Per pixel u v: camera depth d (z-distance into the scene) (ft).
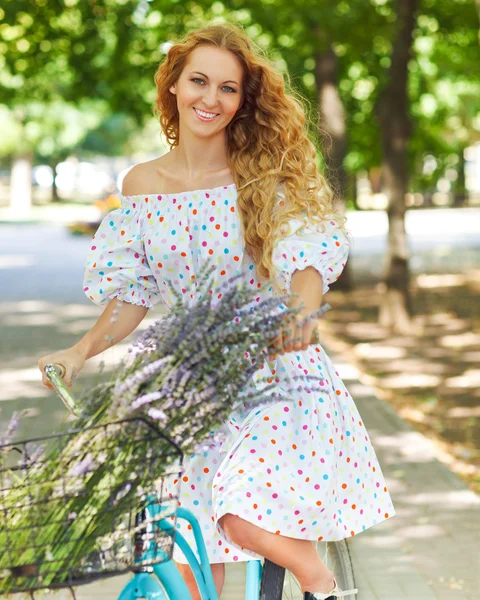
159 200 11.78
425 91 81.56
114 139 217.15
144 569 9.07
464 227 143.33
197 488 11.88
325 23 50.85
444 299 64.03
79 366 11.00
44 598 11.97
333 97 60.03
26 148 192.85
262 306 9.21
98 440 8.25
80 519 8.15
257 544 10.52
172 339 8.63
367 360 42.75
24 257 99.50
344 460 11.44
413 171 98.02
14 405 31.09
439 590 16.96
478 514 21.12
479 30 64.13
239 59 11.60
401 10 50.37
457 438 28.60
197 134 11.61
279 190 11.62
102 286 11.82
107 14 61.05
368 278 77.41
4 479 8.86
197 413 8.54
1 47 65.46
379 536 19.90
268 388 9.02
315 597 10.80
